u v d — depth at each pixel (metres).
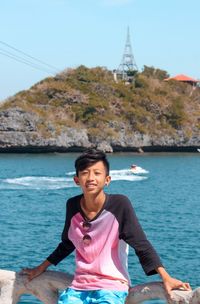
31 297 15.09
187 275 23.08
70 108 170.38
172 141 175.38
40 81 180.25
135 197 61.62
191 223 40.91
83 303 5.00
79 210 5.24
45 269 5.46
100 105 171.62
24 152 157.50
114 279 5.02
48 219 42.12
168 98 185.62
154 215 46.06
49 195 60.47
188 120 181.00
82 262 5.15
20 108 157.38
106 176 5.23
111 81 186.25
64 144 157.25
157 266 4.91
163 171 107.38
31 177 85.62
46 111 166.12
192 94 197.12
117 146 167.75
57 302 5.43
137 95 182.12
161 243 31.52
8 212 46.53
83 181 5.14
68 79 181.50
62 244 5.41
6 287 5.48
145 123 174.88
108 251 5.09
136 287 5.06
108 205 5.14
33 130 155.50
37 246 30.08
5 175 89.56
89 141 163.00
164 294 4.86
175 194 65.88
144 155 161.62
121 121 170.88
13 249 29.02
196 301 4.59
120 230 5.10
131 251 25.48
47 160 131.75
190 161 140.75
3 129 153.88
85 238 5.12
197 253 28.11
